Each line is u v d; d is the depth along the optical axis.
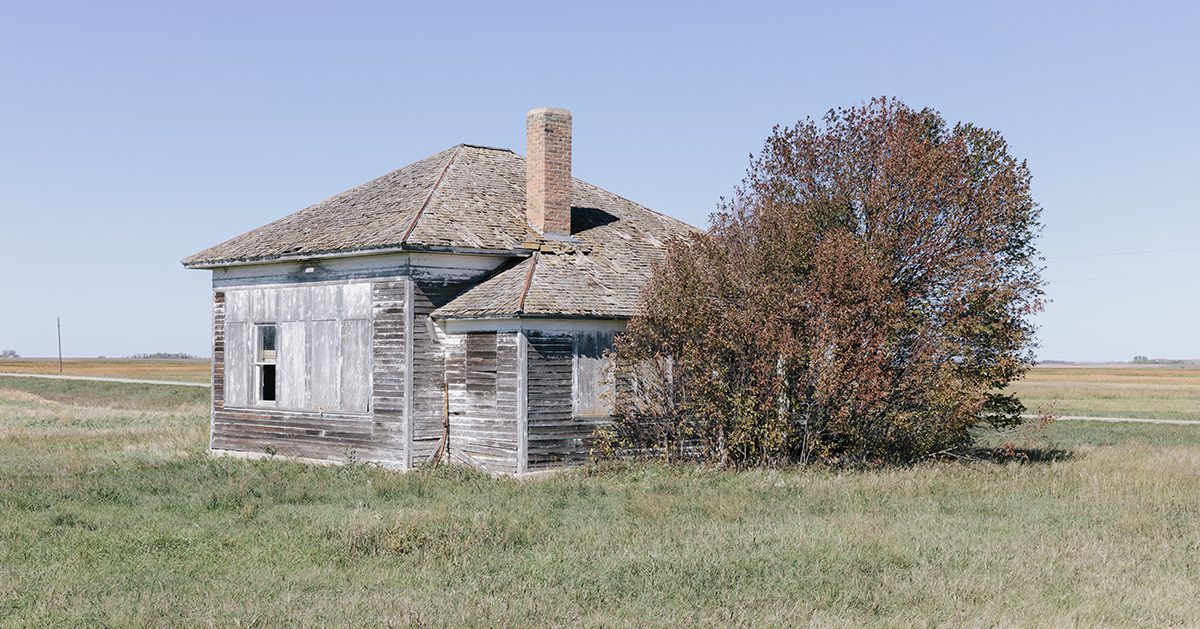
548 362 23.52
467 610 10.95
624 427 24.05
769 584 12.09
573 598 11.62
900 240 24.27
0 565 13.62
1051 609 11.09
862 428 23.50
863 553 13.62
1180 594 11.73
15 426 40.28
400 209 26.23
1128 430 40.41
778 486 19.91
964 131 27.39
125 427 39.66
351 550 14.17
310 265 26.52
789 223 23.62
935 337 23.47
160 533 15.57
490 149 31.39
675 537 14.89
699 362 22.89
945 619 10.87
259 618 10.77
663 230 31.42
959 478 20.98
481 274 25.67
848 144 25.59
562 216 27.45
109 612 11.09
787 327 22.39
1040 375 145.25
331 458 25.81
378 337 24.92
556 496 19.12
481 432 23.97
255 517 17.11
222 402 28.62
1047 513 16.92
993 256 24.70
